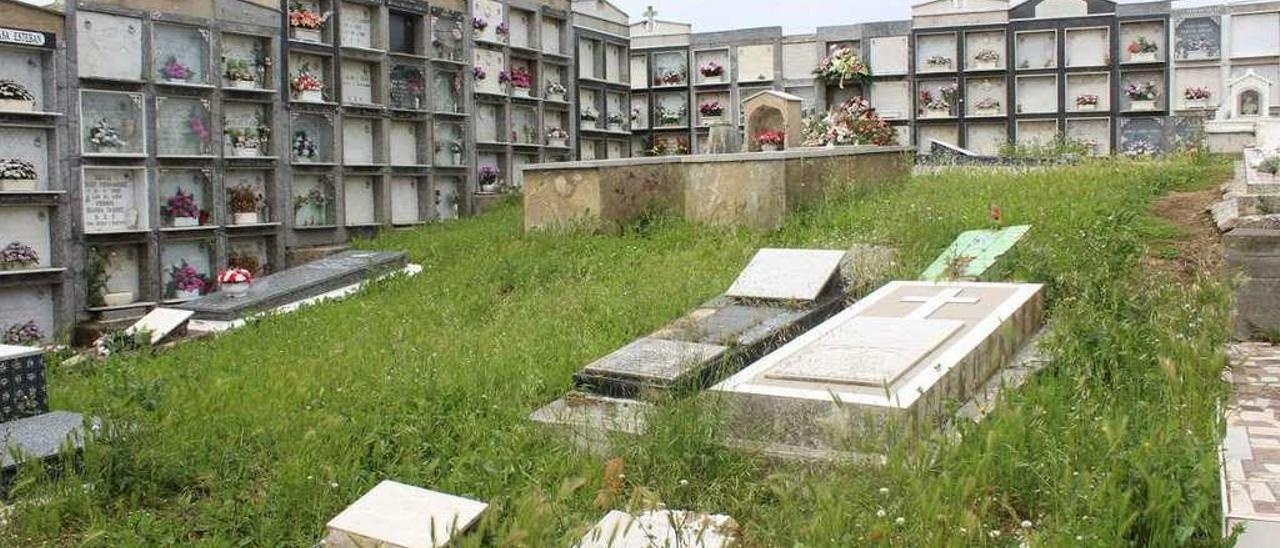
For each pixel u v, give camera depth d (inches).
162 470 232.7
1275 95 1320.1
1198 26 1343.5
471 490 225.1
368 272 604.1
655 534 190.4
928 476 198.4
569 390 299.9
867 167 625.3
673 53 1534.2
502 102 966.4
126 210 674.8
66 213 633.6
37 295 626.5
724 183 552.4
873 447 214.5
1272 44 1318.9
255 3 740.0
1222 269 330.3
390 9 850.1
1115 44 1359.5
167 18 686.5
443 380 304.2
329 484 223.1
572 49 1065.5
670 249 525.3
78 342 631.8
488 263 556.7
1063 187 538.0
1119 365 260.2
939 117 1414.9
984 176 633.0
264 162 747.4
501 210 874.1
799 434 236.8
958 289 334.0
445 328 417.4
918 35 1419.8
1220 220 408.5
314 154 786.8
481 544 190.5
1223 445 198.5
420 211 886.4
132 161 667.4
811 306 356.8
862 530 180.2
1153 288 318.7
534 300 448.5
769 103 801.6
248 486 232.5
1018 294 317.7
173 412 283.6
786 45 1492.4
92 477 230.2
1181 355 251.9
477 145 937.5
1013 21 1386.6
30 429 265.4
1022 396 237.1
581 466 232.2
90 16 649.0
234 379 332.2
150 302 677.3
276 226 755.4
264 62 755.4
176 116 705.0
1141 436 209.8
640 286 436.5
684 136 1535.4
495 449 245.6
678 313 382.9
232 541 206.5
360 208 838.5
